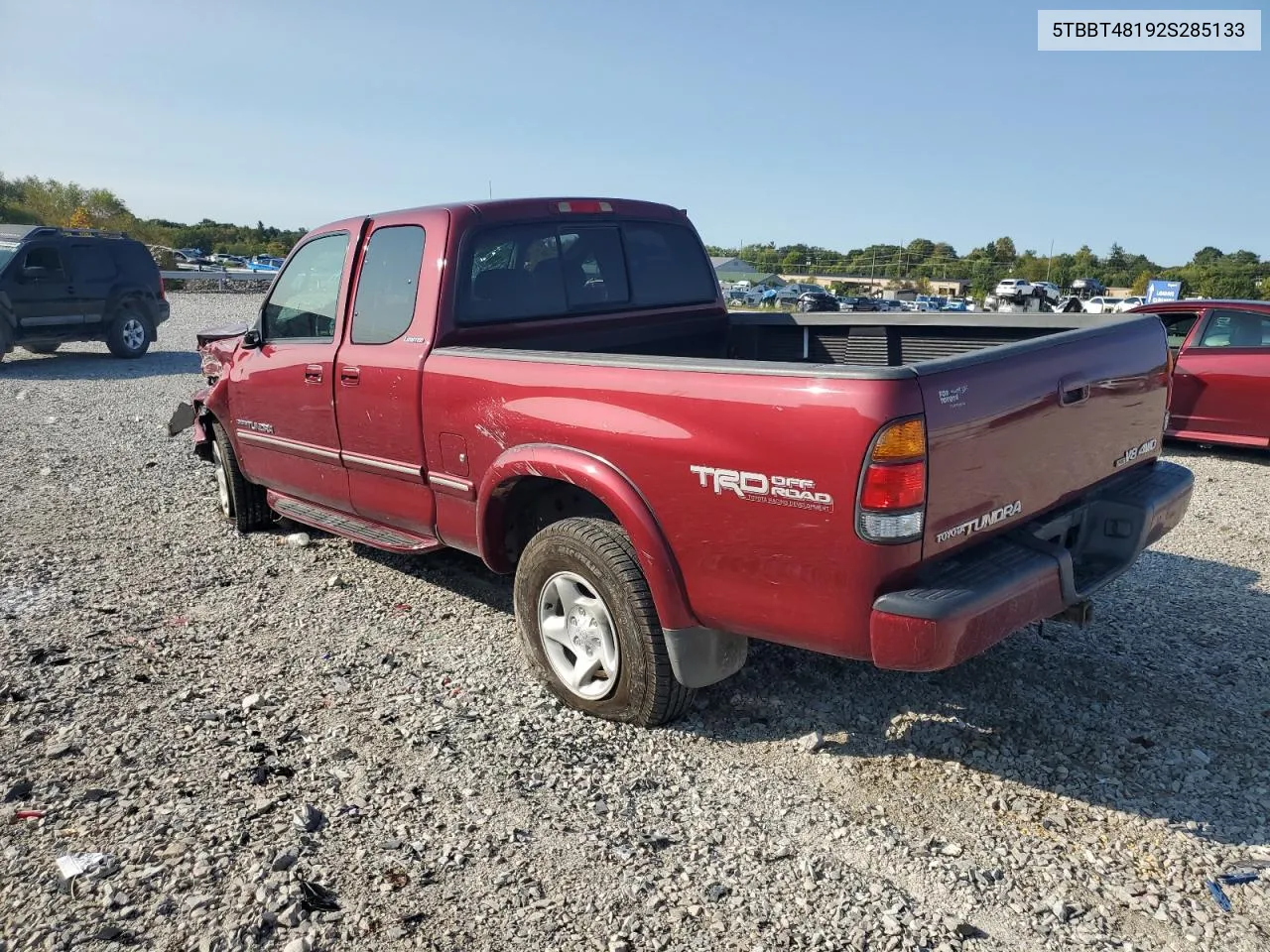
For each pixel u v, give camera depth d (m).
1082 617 3.50
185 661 4.37
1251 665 4.30
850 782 3.41
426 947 2.59
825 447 2.93
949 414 2.94
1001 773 3.46
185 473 8.25
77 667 4.26
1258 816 3.18
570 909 2.74
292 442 5.49
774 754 3.61
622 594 3.58
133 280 17.02
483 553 4.28
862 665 4.33
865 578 2.95
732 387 3.16
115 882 2.81
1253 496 7.41
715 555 3.30
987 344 4.74
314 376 5.14
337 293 5.05
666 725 3.79
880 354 5.15
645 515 3.46
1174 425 9.09
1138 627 4.74
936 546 3.00
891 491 2.85
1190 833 3.10
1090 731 3.74
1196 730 3.75
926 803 3.28
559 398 3.74
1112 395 3.71
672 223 5.56
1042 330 4.45
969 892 2.83
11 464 8.54
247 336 5.76
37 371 15.38
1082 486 3.67
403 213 4.71
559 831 3.11
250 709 3.90
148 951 2.55
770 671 4.27
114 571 5.62
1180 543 6.16
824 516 2.97
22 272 15.31
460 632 4.74
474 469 4.23
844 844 3.06
